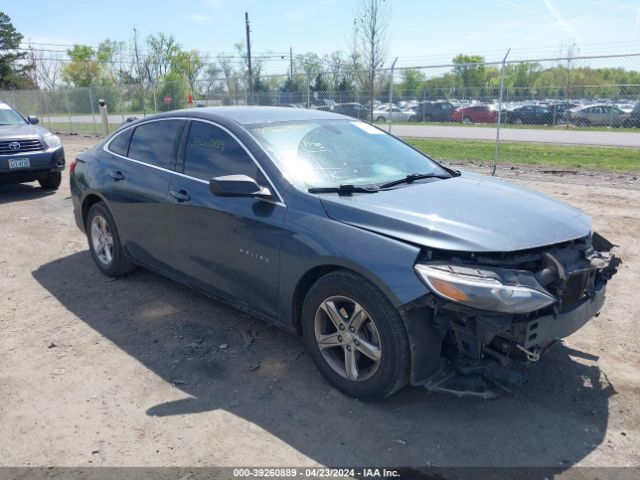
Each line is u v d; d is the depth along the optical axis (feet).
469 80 63.72
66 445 9.51
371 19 80.64
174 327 13.91
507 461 9.09
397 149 14.49
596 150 51.80
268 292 11.77
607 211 25.50
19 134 29.17
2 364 12.17
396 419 10.16
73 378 11.59
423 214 10.21
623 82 57.47
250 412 10.41
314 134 13.41
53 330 13.82
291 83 66.28
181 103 78.59
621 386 11.21
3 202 28.78
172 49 164.86
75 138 71.00
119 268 16.74
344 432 9.81
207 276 13.32
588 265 10.35
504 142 58.49
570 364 12.06
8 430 9.91
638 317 14.34
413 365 9.65
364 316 10.05
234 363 12.17
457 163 43.16
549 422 10.09
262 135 12.69
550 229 10.37
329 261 10.28
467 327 9.50
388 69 47.42
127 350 12.78
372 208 10.40
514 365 11.77
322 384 11.29
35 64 181.57
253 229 11.69
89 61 189.98
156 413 10.39
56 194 30.86
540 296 8.98
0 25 185.98
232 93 69.26
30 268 18.45
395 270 9.41
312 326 11.00
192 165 13.64
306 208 10.96
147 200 14.55
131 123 16.38
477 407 10.53
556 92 60.54
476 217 10.34
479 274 9.05
